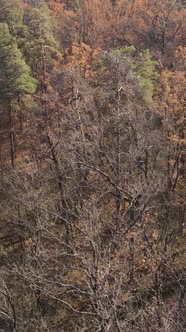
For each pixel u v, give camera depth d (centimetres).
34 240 2377
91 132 2864
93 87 3083
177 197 2906
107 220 2670
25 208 2942
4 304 2141
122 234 2141
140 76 2938
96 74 3059
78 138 2614
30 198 2714
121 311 1769
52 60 3422
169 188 2830
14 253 3033
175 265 2527
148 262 2189
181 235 2862
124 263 2011
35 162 3062
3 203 3175
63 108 2964
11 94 3316
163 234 2833
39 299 2386
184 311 1877
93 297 1566
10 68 3288
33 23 3419
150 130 2816
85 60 3088
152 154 2866
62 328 2308
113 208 2819
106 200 2898
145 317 1602
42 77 3322
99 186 2725
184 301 1997
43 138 3148
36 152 3186
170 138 2644
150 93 2811
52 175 2905
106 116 2811
